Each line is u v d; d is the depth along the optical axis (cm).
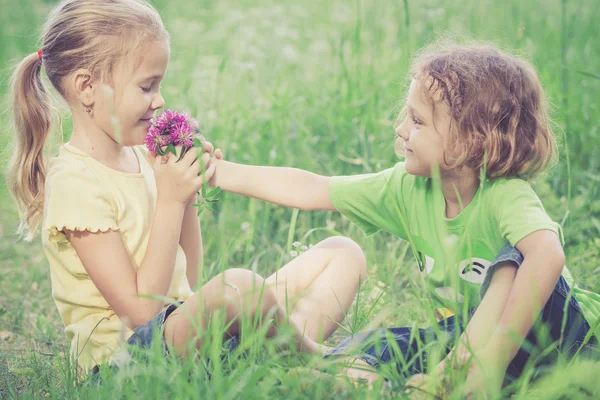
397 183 332
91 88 313
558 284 298
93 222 301
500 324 271
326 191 344
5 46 1020
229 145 562
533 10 866
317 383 262
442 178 311
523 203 292
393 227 336
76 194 304
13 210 639
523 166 305
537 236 280
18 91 335
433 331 307
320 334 324
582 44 767
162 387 260
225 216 502
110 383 272
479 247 307
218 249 474
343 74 614
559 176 524
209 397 252
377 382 262
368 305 382
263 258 468
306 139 566
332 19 1071
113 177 319
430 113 302
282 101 608
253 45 845
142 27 313
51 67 321
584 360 283
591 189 512
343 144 562
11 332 411
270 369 269
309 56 863
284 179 346
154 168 317
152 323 298
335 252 348
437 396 264
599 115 589
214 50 909
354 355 286
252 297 280
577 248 452
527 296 271
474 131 298
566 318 297
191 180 313
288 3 1254
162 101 324
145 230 321
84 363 311
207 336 275
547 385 272
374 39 691
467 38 362
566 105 584
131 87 313
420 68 311
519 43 657
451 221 310
